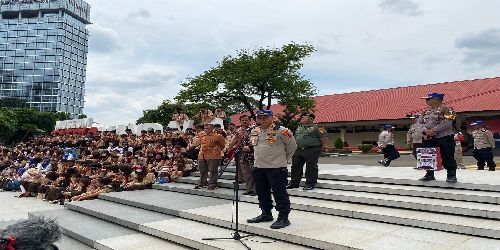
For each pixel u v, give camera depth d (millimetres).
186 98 27953
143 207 7406
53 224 2420
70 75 126500
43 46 121812
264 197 5426
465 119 26562
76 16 131000
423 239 4328
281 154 5238
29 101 119750
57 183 11016
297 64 28859
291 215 5754
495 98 25625
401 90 36250
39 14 126812
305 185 7152
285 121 28688
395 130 31047
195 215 6137
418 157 6414
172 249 5086
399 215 5121
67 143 20078
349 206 5836
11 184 13578
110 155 13023
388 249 3982
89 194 9305
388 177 6977
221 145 8508
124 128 20953
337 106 36750
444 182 6160
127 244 5375
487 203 5242
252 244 4688
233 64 28562
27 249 2207
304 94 29250
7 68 121750
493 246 4016
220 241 4859
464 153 24359
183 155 11523
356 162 17250
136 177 10031
